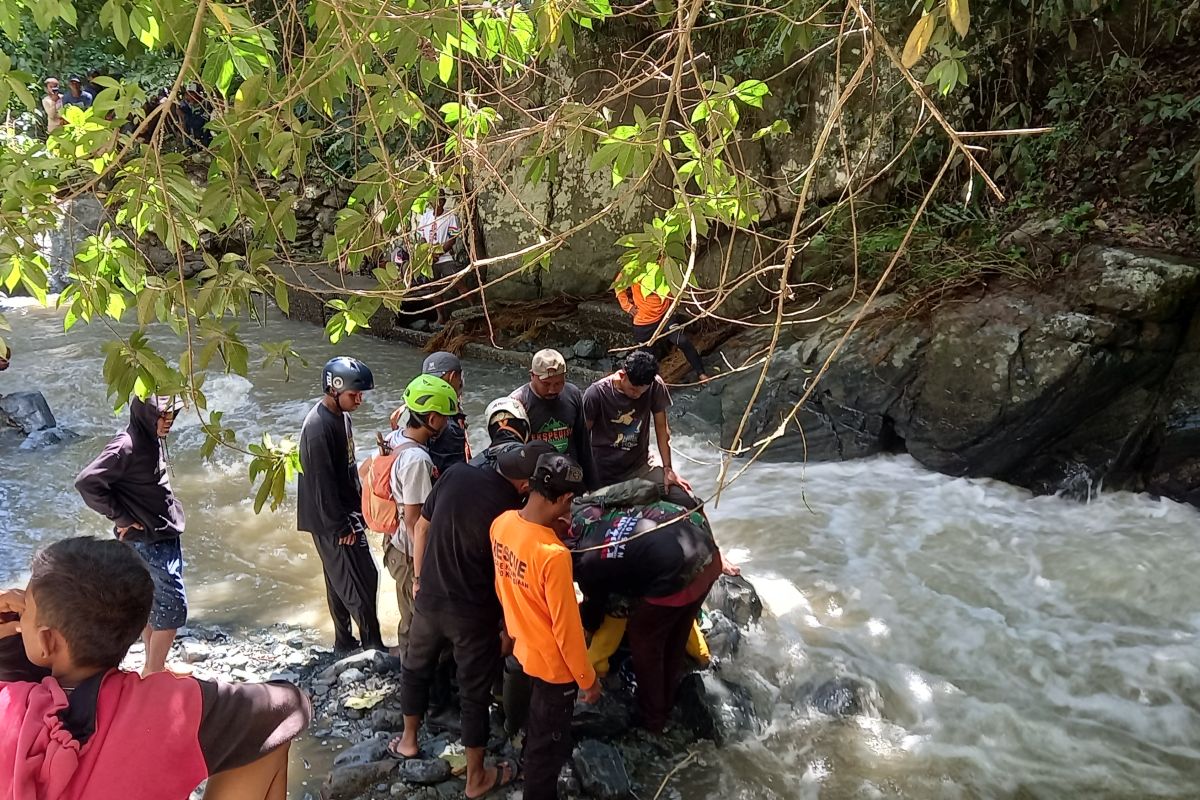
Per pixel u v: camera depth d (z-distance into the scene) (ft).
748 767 11.77
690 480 22.15
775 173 28.55
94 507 12.17
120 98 7.99
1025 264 22.38
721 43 29.50
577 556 11.44
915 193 27.04
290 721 5.59
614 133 8.40
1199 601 15.81
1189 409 19.42
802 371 23.35
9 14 7.75
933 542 18.43
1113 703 13.28
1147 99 23.57
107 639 5.01
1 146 7.98
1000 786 11.58
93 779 4.78
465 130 10.55
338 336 8.92
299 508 13.55
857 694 13.19
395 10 7.42
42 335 35.06
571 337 32.22
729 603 14.89
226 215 7.72
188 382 7.32
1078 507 19.92
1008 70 25.91
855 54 26.18
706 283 30.12
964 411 20.95
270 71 7.90
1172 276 19.35
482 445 23.84
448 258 33.01
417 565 11.25
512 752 11.77
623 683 12.75
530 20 9.81
